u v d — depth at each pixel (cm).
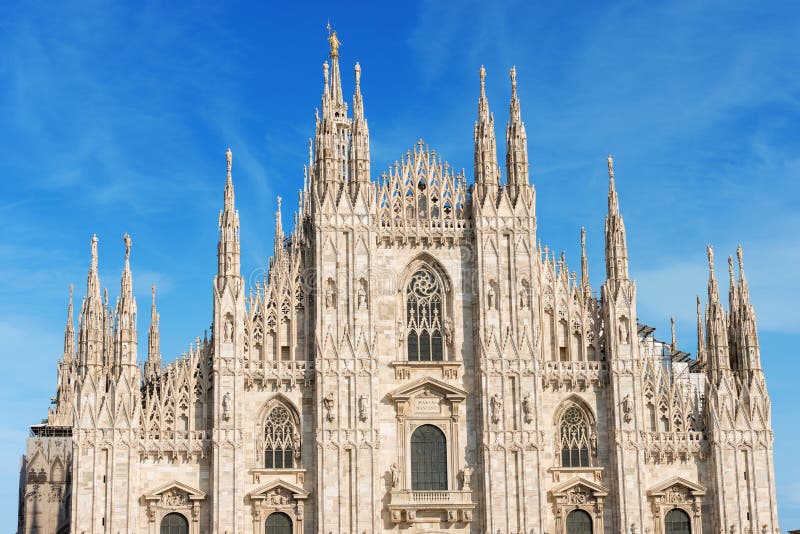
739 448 9356
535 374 9294
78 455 8800
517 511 9069
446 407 9312
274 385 9194
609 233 9669
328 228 9456
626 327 9462
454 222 9675
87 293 9194
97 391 8938
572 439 9394
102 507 8744
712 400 9419
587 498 9244
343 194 9519
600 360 9519
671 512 9325
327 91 9750
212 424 9019
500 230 9575
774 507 9288
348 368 9175
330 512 8919
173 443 8956
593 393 9462
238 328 9144
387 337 9419
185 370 9200
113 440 8844
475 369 9394
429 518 9069
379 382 9300
